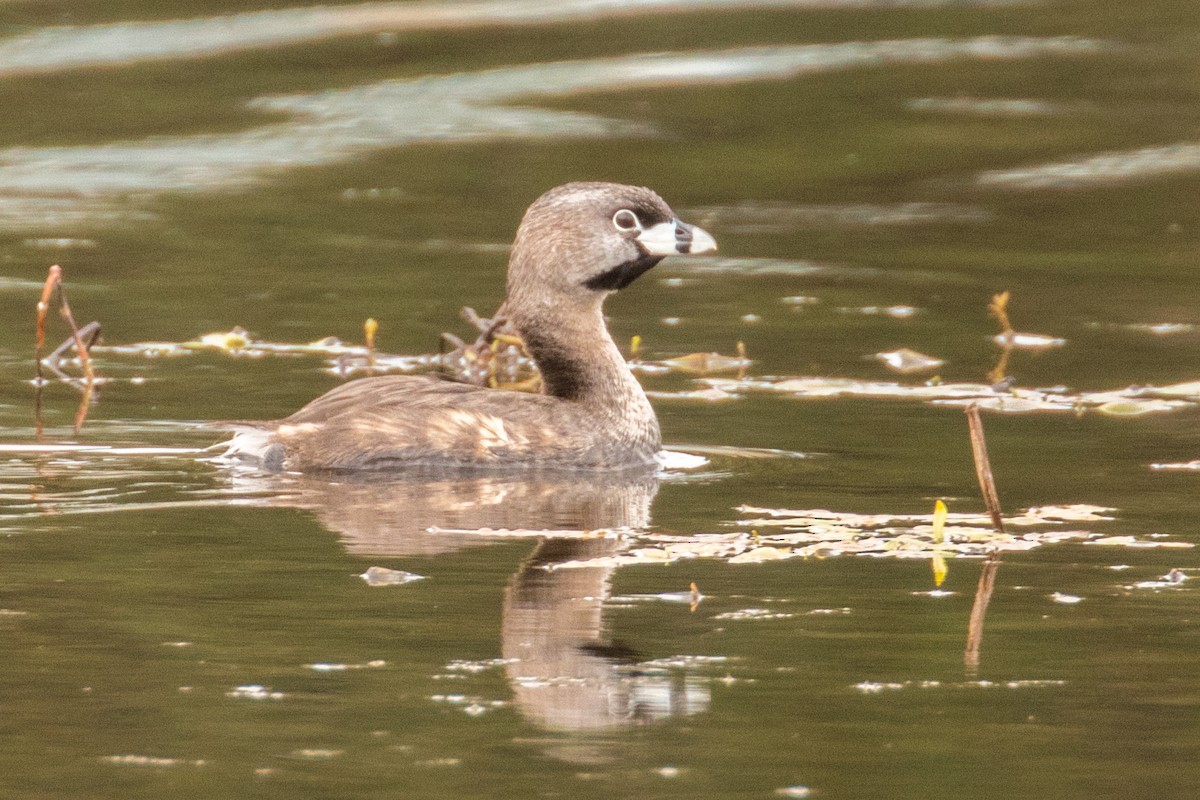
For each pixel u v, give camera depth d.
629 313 21.28
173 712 8.71
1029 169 29.44
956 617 10.28
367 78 34.66
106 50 36.06
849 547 11.82
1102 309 21.36
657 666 9.44
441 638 9.83
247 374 17.58
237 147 30.44
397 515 12.56
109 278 22.33
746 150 30.55
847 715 8.77
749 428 15.73
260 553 11.50
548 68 35.34
